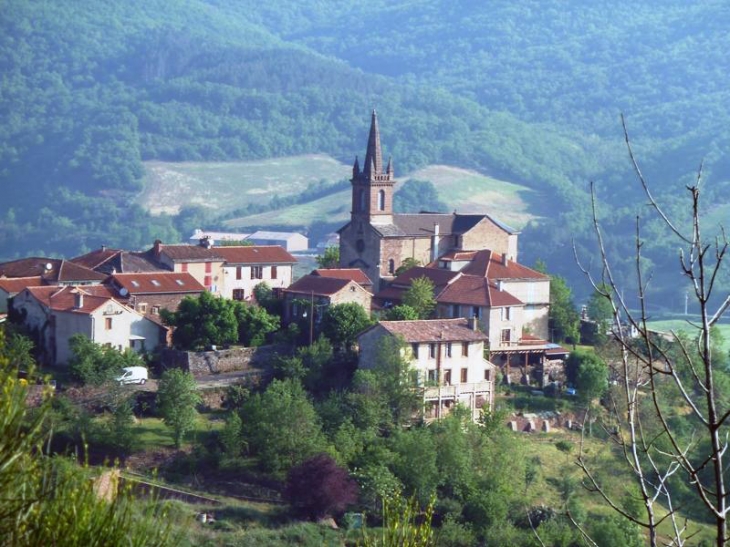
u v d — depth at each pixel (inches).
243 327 5260.8
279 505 4052.7
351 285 5536.4
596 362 5093.5
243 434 4392.2
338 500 3946.9
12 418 989.2
